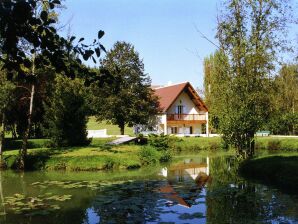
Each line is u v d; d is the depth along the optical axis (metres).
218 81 22.06
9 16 4.64
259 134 52.50
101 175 20.62
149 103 51.69
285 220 10.39
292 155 21.77
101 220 10.73
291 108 49.94
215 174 20.62
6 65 5.25
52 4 5.20
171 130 54.12
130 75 50.00
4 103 23.36
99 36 5.42
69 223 10.58
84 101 30.14
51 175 20.77
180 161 28.42
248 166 20.14
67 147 28.64
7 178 19.86
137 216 11.07
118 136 42.47
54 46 5.29
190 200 13.30
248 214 11.12
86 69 5.96
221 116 21.86
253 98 21.05
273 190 14.95
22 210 12.26
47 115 29.88
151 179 18.89
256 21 21.75
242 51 21.44
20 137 41.12
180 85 54.41
